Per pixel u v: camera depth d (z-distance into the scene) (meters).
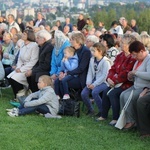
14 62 9.56
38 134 6.34
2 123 6.91
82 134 6.43
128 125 6.77
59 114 7.65
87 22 17.95
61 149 5.73
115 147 5.89
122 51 7.31
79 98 8.27
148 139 6.25
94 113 7.79
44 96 7.40
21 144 5.85
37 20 18.30
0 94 9.41
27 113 7.49
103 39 8.37
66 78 8.14
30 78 8.88
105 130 6.70
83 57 8.17
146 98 6.32
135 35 7.91
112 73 7.23
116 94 7.04
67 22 19.41
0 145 5.80
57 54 8.65
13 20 15.66
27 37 9.04
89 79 7.84
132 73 6.72
